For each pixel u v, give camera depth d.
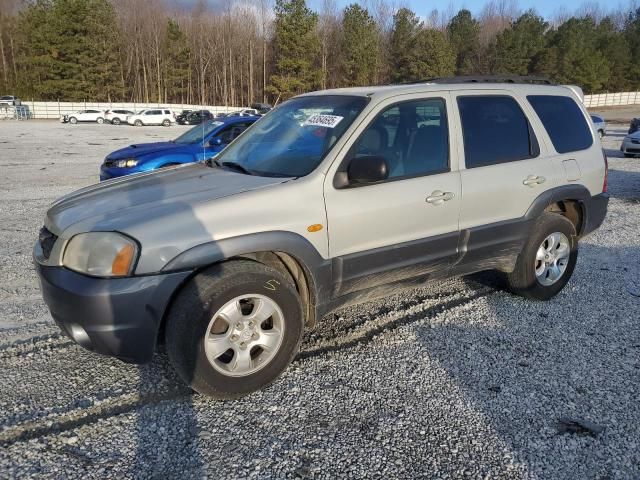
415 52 60.41
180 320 2.91
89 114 42.41
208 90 70.31
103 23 57.84
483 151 4.11
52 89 55.66
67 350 3.73
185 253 2.90
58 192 10.37
